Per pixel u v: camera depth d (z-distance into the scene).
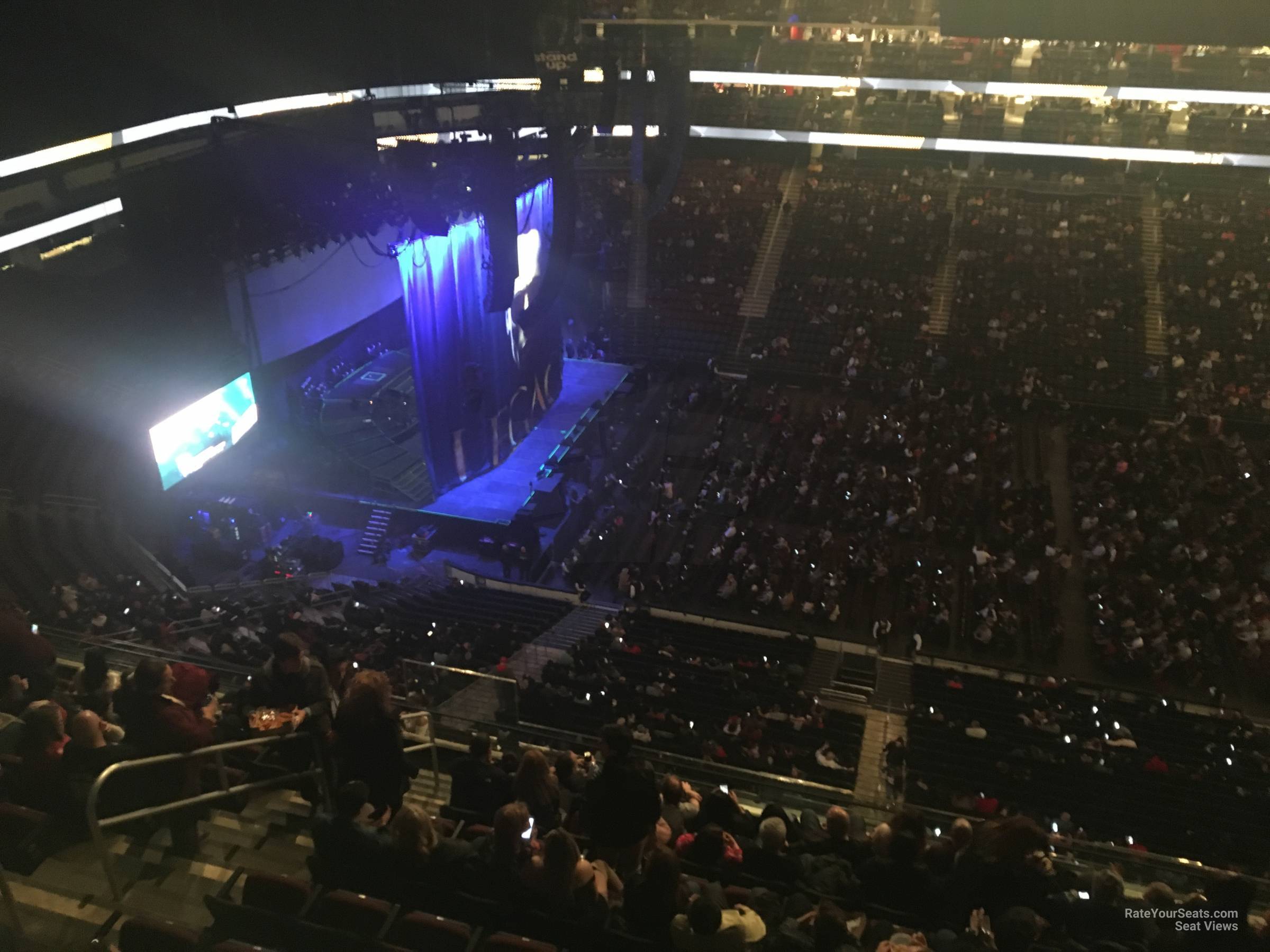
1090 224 49.62
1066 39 31.56
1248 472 36.41
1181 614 29.08
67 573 22.19
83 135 27.44
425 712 12.39
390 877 7.73
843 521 34.06
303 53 35.28
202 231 27.39
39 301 26.55
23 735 8.06
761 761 19.16
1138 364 43.06
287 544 32.47
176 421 26.86
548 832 8.06
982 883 8.30
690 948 7.14
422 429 35.16
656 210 28.86
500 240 29.47
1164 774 20.52
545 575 33.03
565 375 45.97
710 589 31.28
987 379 42.81
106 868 6.83
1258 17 29.41
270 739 8.83
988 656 28.67
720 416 41.44
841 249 49.66
